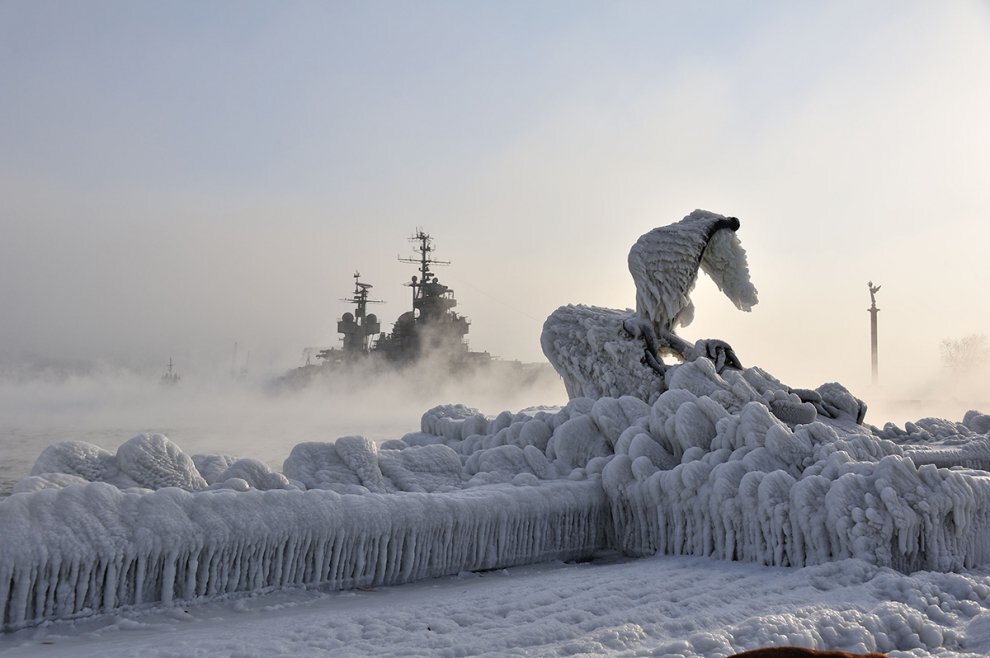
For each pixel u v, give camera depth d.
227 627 4.45
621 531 7.27
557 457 8.48
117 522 4.69
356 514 5.57
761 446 6.97
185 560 4.87
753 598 4.84
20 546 4.30
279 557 5.25
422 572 5.94
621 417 8.58
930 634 4.01
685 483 6.65
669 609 4.56
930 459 8.48
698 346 10.89
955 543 5.84
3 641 4.13
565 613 4.43
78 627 4.40
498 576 6.21
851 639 3.92
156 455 6.09
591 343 11.12
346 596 5.35
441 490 7.18
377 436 33.19
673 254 10.96
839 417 10.44
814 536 5.80
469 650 3.81
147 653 3.78
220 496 5.12
